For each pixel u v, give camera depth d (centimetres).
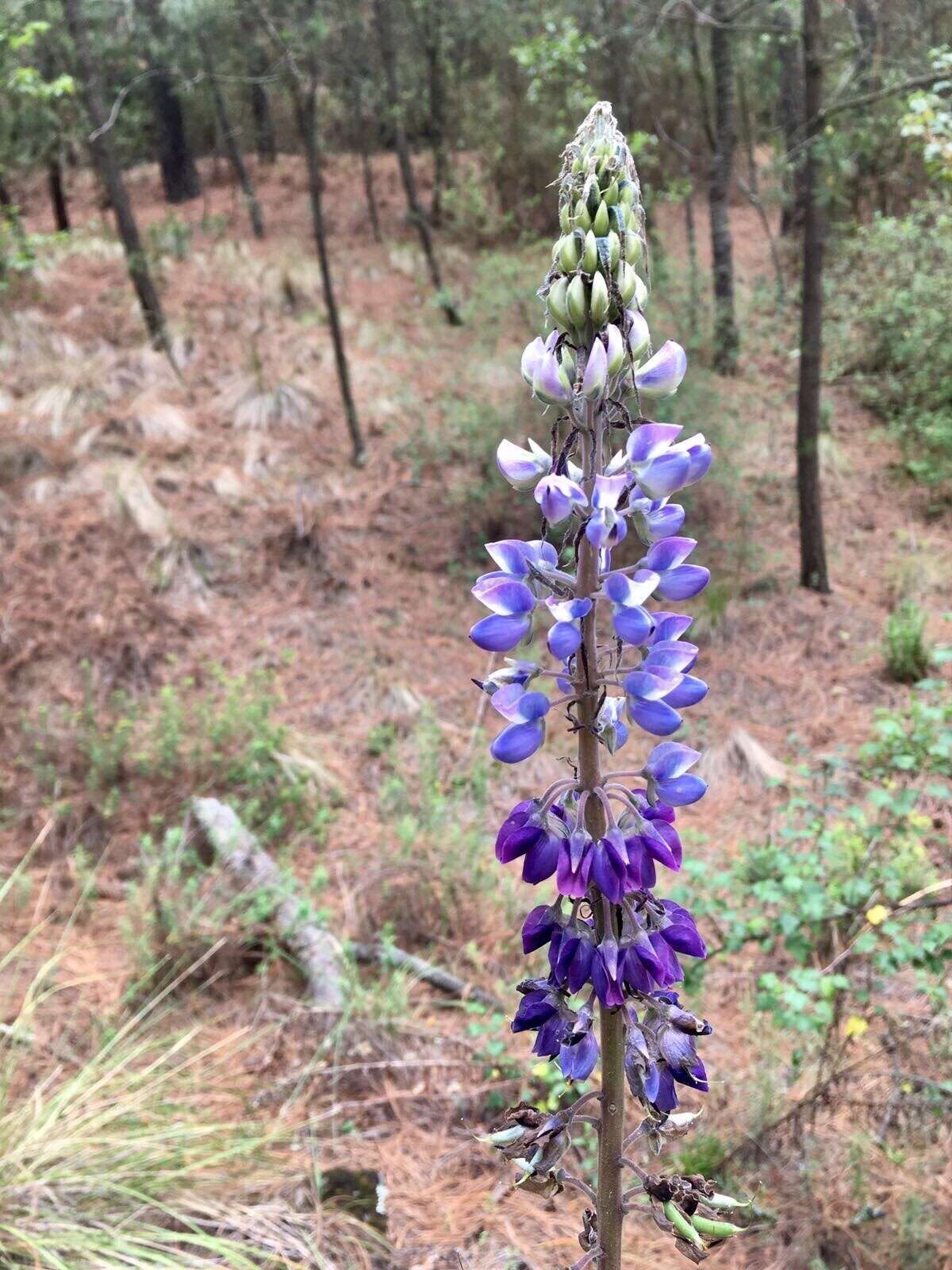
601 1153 159
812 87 621
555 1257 291
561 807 154
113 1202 286
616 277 136
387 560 732
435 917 433
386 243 1362
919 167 1230
